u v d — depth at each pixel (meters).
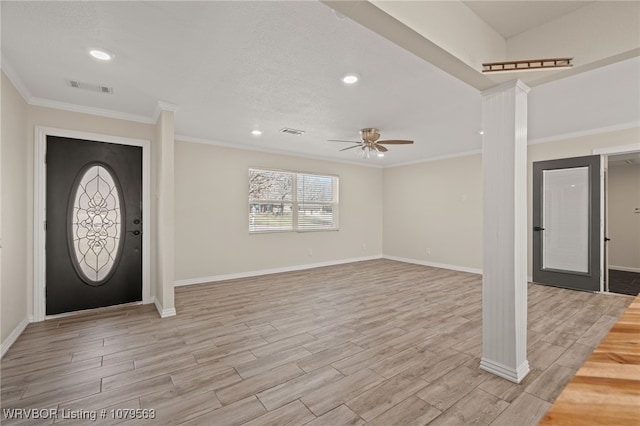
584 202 4.41
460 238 6.08
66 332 2.95
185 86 2.93
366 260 7.32
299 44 2.19
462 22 1.86
